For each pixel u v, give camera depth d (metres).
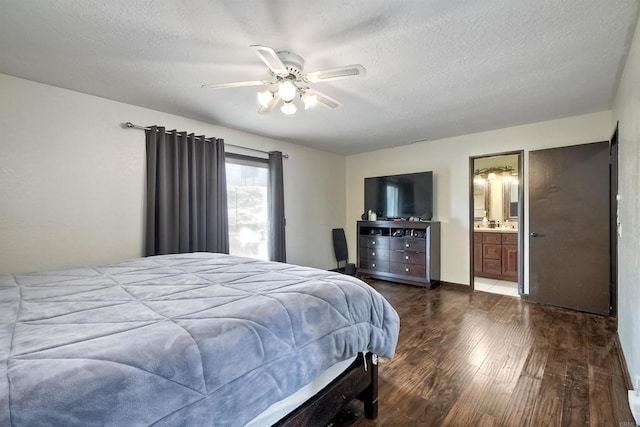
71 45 1.97
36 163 2.52
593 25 1.76
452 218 4.46
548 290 3.58
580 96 2.86
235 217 4.01
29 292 1.48
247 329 1.10
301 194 4.93
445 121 3.63
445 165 4.52
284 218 4.50
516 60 2.17
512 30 1.81
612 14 1.66
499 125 3.80
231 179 3.97
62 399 0.71
